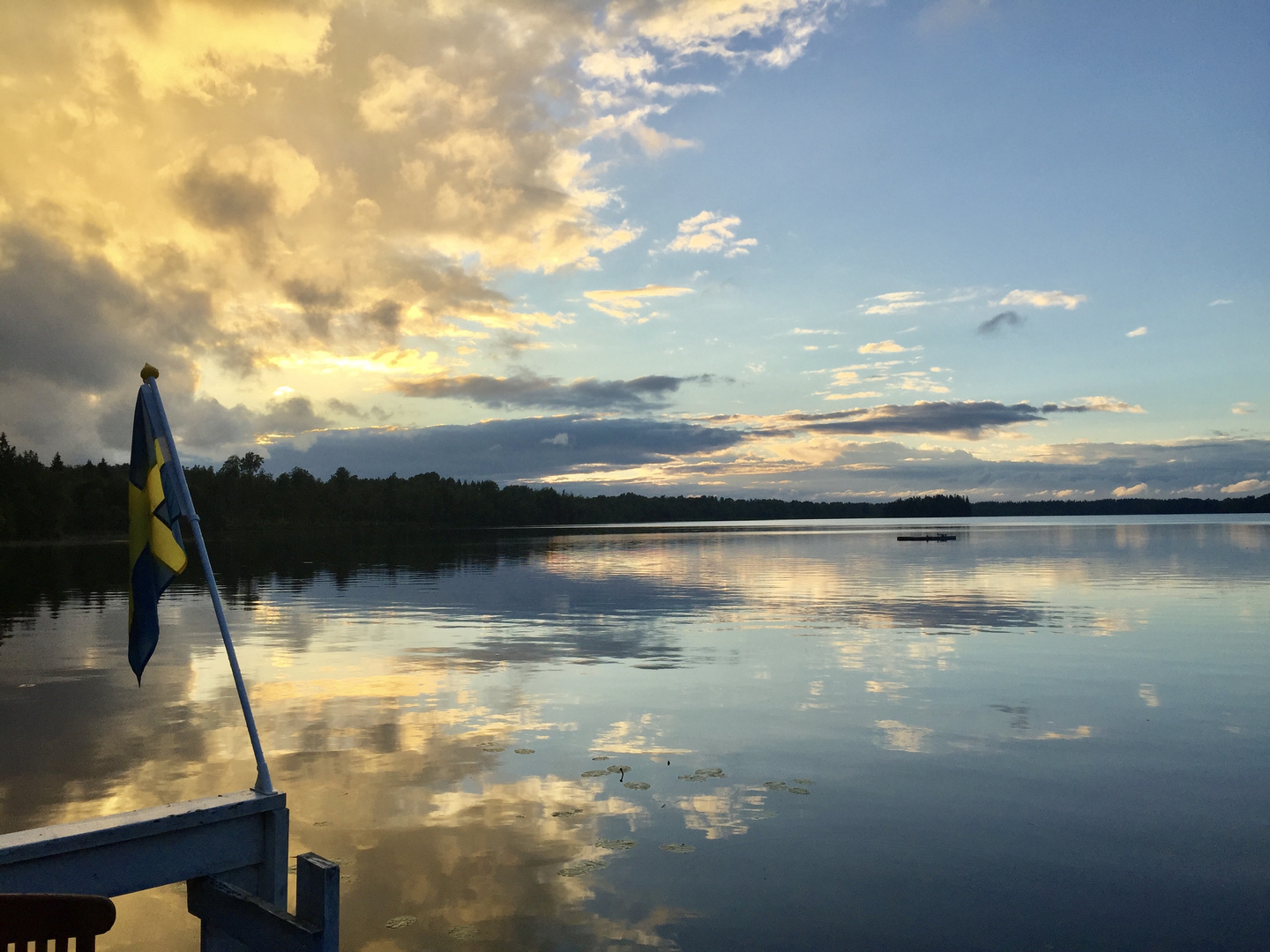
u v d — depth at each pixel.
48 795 7.16
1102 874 5.66
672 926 4.96
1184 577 28.70
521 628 17.58
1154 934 4.87
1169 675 12.13
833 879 5.57
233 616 19.70
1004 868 5.75
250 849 3.57
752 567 36.12
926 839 6.24
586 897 5.31
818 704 10.45
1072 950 4.68
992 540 63.78
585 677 12.20
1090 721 9.59
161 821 3.28
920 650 14.41
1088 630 16.59
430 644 15.32
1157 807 6.90
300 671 12.80
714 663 13.28
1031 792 7.27
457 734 9.11
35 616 20.09
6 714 10.09
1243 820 6.61
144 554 3.96
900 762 8.07
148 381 4.12
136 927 5.02
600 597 23.92
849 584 27.25
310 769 7.89
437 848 6.07
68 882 3.09
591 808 6.86
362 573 34.59
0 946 2.26
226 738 8.98
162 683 11.90
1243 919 5.05
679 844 6.13
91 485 113.44
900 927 4.94
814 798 7.11
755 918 5.04
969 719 9.69
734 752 8.42
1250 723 9.48
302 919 2.99
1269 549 45.97
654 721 9.65
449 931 4.89
